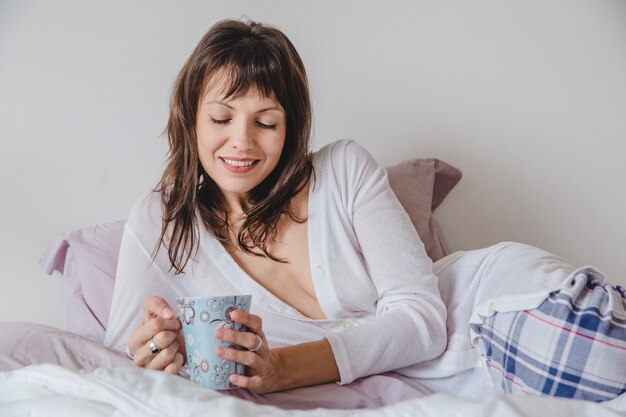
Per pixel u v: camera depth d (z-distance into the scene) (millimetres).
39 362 1268
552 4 2205
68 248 1935
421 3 2209
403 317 1382
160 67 2137
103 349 1320
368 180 1572
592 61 2205
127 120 2119
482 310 1337
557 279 1285
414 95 2215
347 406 1238
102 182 2107
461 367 1402
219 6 2162
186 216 1544
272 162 1475
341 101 2199
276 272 1557
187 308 1103
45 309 2072
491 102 2213
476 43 2211
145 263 1538
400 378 1399
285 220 1566
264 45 1448
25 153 2078
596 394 1121
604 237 2211
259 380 1139
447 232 2217
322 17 2189
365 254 1523
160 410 812
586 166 2209
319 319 1534
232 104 1419
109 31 2115
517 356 1237
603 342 1120
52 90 2092
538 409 761
